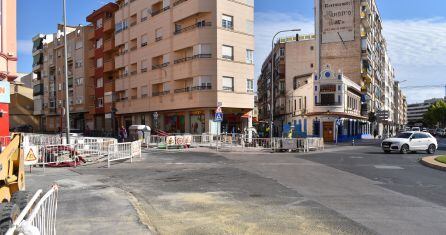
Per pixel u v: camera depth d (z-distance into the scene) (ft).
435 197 33.60
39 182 42.88
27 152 52.13
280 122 222.69
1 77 62.18
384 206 29.66
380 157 77.56
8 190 19.98
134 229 23.08
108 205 29.99
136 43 164.86
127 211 27.86
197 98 127.75
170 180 44.19
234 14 132.16
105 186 39.83
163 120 149.89
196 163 63.82
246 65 134.82
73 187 39.22
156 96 149.18
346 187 38.86
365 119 216.33
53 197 17.66
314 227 23.53
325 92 161.99
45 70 253.03
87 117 210.18
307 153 89.51
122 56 172.86
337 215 26.63
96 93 199.21
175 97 138.51
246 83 134.62
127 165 61.31
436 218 25.82
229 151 94.38
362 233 22.20
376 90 263.90
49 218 16.56
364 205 30.01
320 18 204.95
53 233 17.72
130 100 167.02
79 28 210.79
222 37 128.57
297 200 32.04
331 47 202.69
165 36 144.97
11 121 268.41
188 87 135.54
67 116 80.18
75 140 84.69
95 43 199.93
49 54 247.91
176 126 143.64
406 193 35.58
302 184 40.68
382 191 36.58
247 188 38.14
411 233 22.24
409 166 60.03
